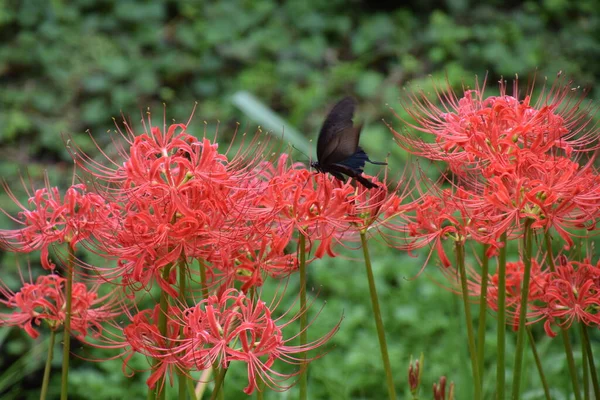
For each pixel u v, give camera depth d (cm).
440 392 356
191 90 981
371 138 797
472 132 318
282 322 596
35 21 1016
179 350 294
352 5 1081
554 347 564
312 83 958
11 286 682
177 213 303
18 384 644
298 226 318
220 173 300
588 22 1050
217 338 293
